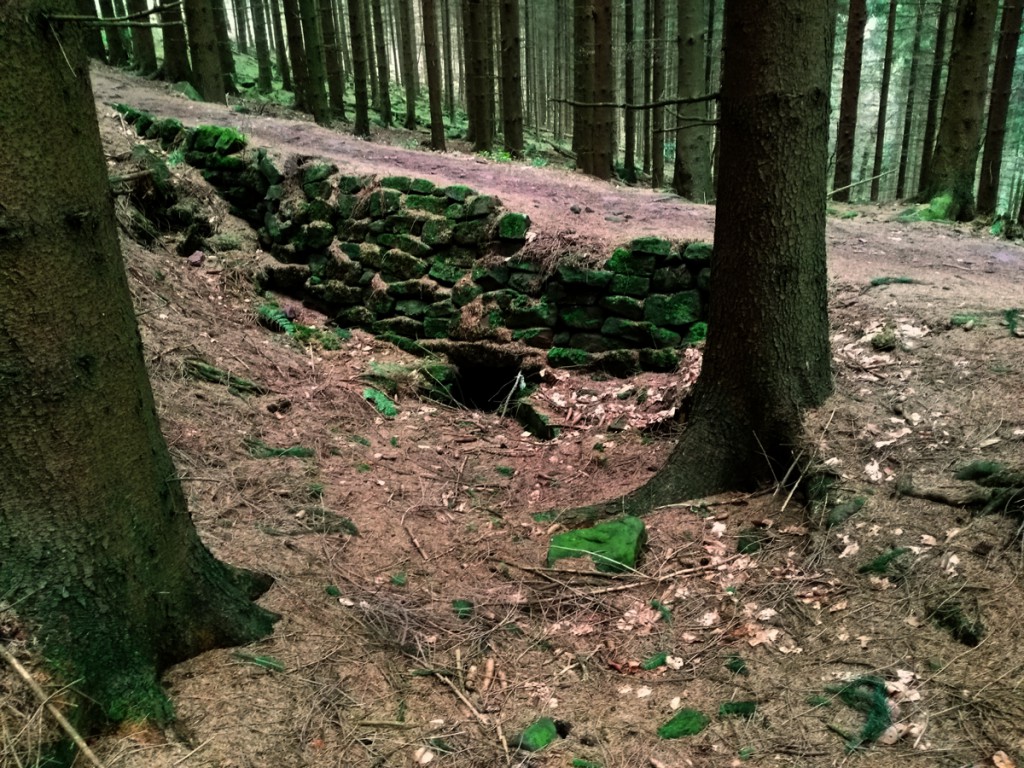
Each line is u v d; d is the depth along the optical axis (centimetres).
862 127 2686
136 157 756
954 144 1020
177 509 249
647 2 1669
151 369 484
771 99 361
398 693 261
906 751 222
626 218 728
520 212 684
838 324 518
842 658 267
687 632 300
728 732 240
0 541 203
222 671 246
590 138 1178
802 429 396
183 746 215
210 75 1212
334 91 1686
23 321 192
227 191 788
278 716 236
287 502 389
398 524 399
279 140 911
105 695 214
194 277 686
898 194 1897
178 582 247
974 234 861
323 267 738
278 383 563
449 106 2270
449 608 321
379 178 729
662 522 390
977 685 238
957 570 289
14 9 180
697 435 422
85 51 205
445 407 627
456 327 671
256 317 673
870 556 315
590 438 542
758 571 333
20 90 183
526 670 283
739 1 359
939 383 412
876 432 385
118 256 221
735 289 397
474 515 430
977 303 501
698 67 1048
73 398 204
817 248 390
